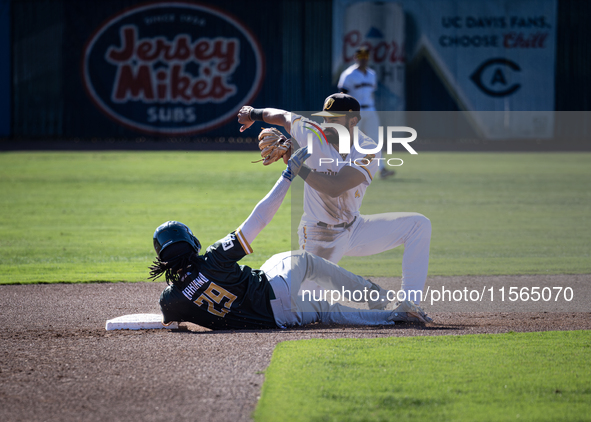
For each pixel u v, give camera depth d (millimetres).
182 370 11391
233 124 79250
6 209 34844
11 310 16453
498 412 9352
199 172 51094
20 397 10234
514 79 79312
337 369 11188
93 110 78500
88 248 25453
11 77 77438
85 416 9484
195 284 13844
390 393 10062
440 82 78812
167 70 78375
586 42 78812
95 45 77625
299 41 78000
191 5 77500
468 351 12297
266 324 14500
